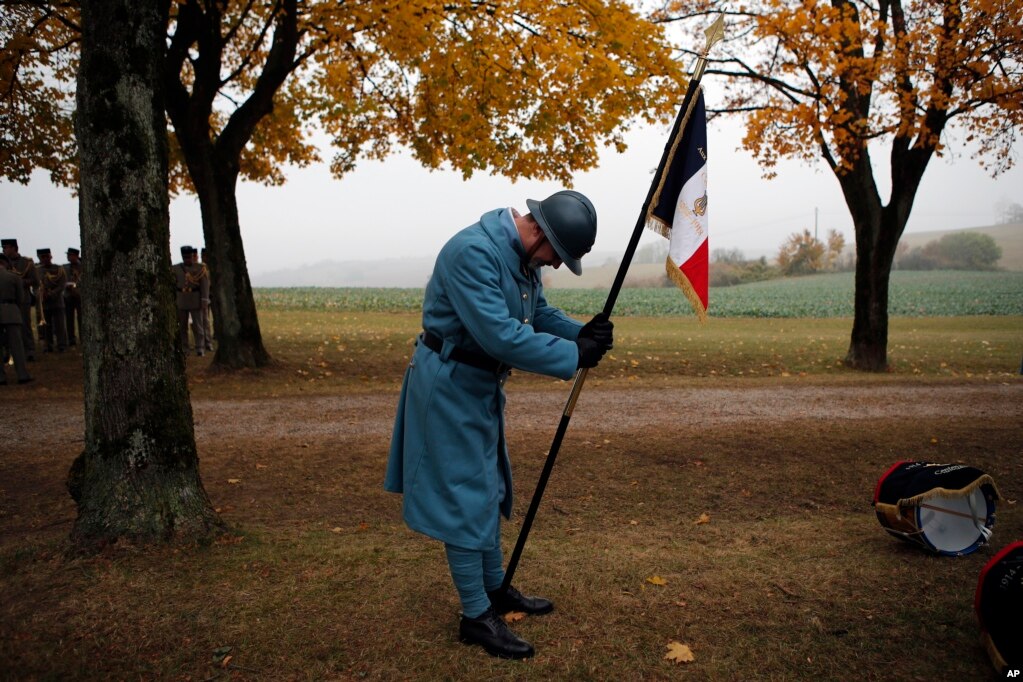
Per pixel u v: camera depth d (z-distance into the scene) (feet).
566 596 11.07
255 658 9.09
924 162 42.70
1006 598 8.80
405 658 9.17
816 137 38.78
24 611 10.02
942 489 12.42
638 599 10.96
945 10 35.96
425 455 9.34
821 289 177.88
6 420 26.25
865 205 43.96
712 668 8.98
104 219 12.17
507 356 8.81
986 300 132.57
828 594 11.11
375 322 73.97
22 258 41.93
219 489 17.58
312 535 13.85
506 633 9.43
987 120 37.96
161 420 12.55
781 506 16.46
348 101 36.96
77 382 35.40
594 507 16.39
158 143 12.51
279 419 26.81
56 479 18.52
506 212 9.52
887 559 12.64
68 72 41.81
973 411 28.68
